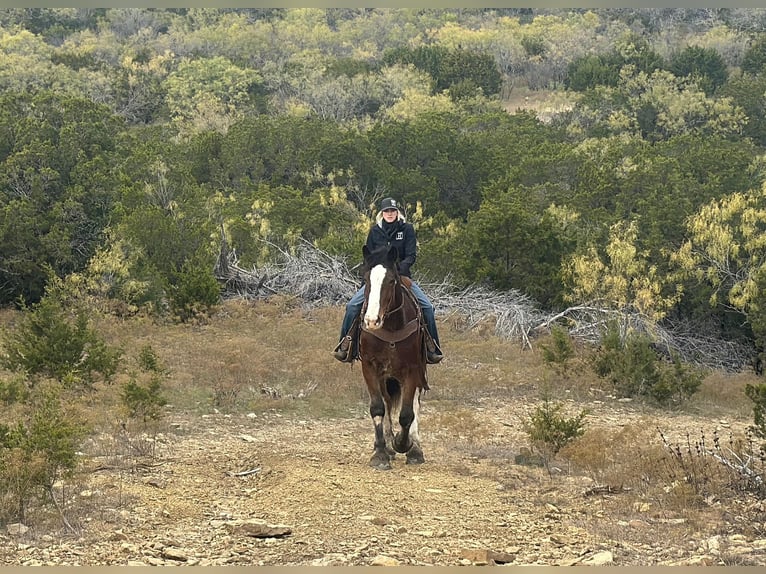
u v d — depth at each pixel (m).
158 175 28.23
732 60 96.56
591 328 21.23
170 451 10.71
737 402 16.98
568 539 7.46
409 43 116.44
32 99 30.80
